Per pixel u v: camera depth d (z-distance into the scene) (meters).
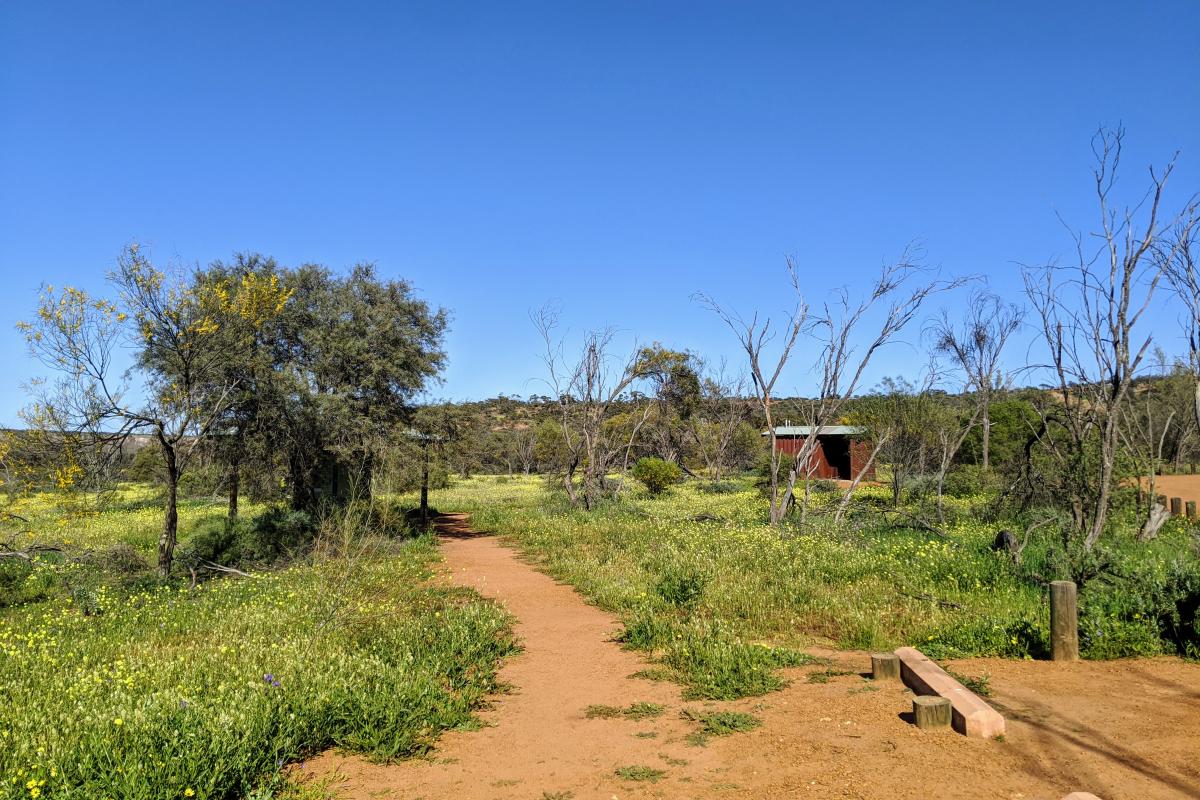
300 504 22.03
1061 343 15.57
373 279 25.70
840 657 8.32
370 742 5.89
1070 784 4.58
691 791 4.96
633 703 7.03
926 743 5.38
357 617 10.16
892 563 12.74
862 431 32.31
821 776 4.98
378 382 23.66
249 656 8.18
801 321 21.34
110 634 10.79
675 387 46.03
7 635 10.25
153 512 29.89
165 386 18.03
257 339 21.45
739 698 6.92
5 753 5.30
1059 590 7.54
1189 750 4.99
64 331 14.67
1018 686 6.61
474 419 29.09
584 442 30.94
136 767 4.73
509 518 27.56
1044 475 17.89
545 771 5.49
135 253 15.32
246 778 5.09
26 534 17.58
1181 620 7.93
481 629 9.55
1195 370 13.91
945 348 24.28
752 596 11.04
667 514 25.66
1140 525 16.66
